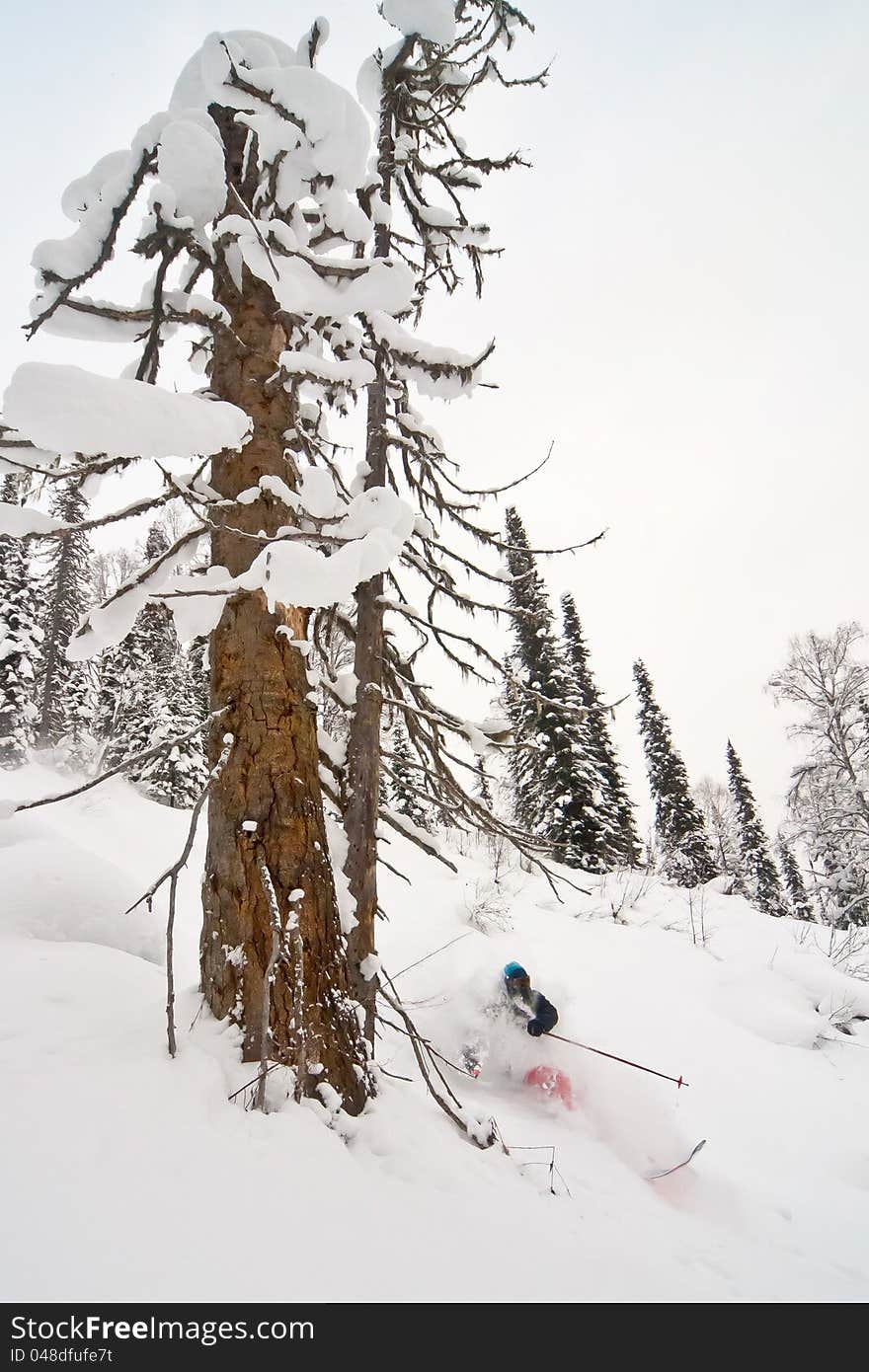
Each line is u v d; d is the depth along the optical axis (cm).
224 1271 169
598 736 2569
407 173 604
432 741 525
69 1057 248
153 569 346
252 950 292
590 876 1845
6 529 297
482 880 1505
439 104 608
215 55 332
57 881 461
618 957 1118
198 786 2322
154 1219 179
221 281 404
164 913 887
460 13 580
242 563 341
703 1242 348
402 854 1656
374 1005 431
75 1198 178
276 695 336
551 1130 489
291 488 371
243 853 307
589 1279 227
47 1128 203
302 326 390
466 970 767
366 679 521
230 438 258
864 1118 678
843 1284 313
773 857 4331
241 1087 256
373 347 460
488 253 608
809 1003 1027
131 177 350
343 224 401
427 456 544
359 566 259
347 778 473
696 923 1409
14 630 2441
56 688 2792
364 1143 271
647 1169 467
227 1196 196
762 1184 506
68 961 353
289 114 343
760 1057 806
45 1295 149
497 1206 267
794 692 2389
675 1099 639
